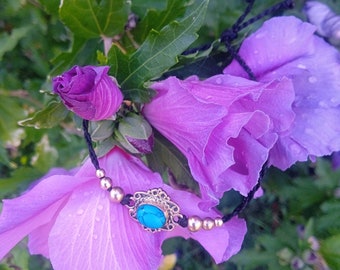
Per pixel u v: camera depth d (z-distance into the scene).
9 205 0.10
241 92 0.09
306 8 0.13
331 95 0.10
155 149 0.11
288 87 0.09
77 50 0.13
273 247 0.16
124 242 0.10
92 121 0.10
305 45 0.10
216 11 0.14
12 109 0.16
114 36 0.13
